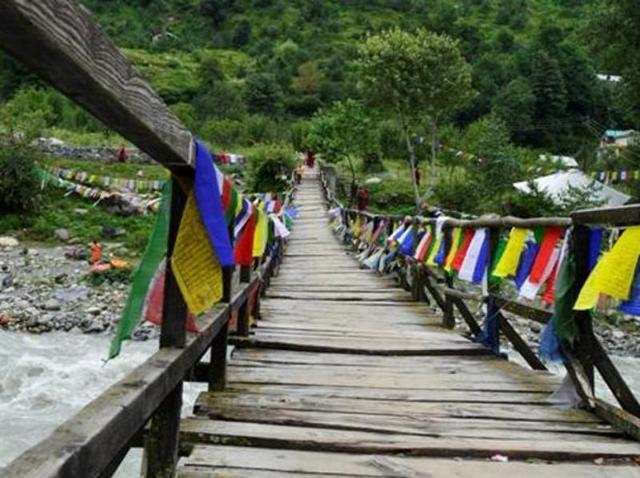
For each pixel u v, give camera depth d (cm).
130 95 158
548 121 5691
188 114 4869
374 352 573
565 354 405
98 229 1995
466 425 370
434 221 760
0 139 2119
